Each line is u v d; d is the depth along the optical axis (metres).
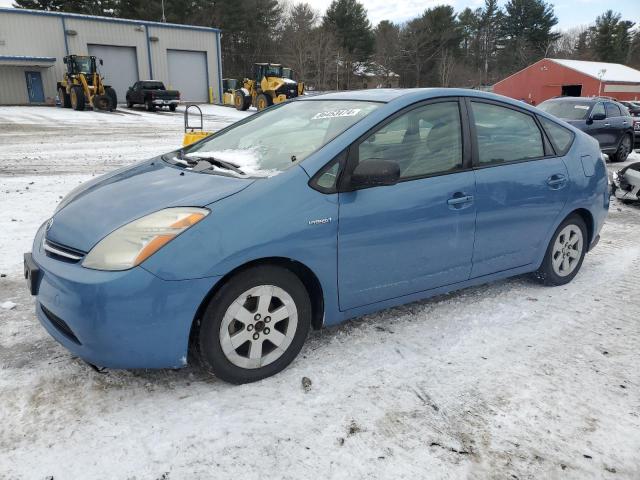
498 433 2.41
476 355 3.10
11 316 3.48
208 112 30.69
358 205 2.86
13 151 12.25
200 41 38.78
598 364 3.04
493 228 3.55
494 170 3.53
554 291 4.16
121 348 2.37
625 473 2.18
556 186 3.91
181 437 2.30
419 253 3.18
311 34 62.97
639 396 2.73
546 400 2.67
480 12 83.44
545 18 81.75
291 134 3.27
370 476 2.12
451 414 2.53
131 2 54.03
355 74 68.12
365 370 2.90
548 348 3.21
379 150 3.01
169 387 2.67
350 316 3.05
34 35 32.34
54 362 2.88
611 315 3.72
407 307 3.76
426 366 2.96
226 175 2.85
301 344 2.87
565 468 2.20
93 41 34.34
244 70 63.16
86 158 11.46
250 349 2.68
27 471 2.08
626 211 7.54
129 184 2.96
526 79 48.66
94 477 2.07
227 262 2.46
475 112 3.55
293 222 2.64
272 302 2.73
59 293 2.43
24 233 5.40
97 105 27.67
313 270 2.76
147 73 36.94
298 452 2.24
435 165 3.26
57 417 2.41
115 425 2.37
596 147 4.44
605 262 5.00
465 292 4.09
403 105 3.19
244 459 2.19
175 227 2.41
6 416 2.41
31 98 32.97
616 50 79.25
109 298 2.31
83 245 2.48
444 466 2.19
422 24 70.06
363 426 2.42
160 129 19.42
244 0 60.66
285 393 2.65
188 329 2.45
